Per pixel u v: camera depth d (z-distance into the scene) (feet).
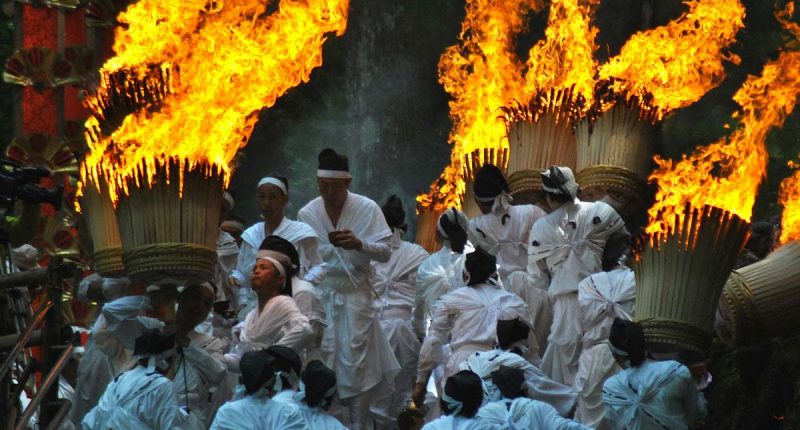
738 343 47.01
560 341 53.88
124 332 46.85
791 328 46.93
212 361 46.60
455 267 58.75
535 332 56.80
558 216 55.06
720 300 46.52
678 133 122.62
